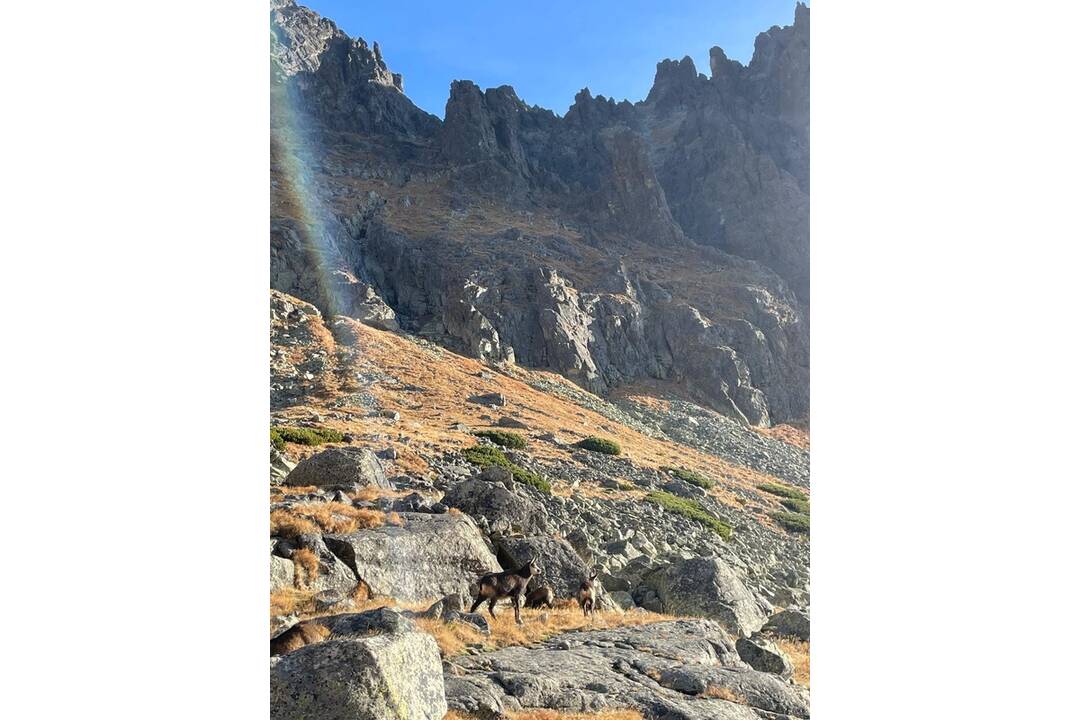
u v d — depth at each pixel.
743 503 12.57
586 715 8.69
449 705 8.40
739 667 10.47
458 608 11.49
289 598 10.77
